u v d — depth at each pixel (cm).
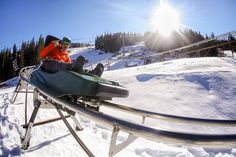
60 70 305
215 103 796
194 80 1049
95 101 298
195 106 781
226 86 951
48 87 327
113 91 263
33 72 400
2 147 375
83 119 638
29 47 8619
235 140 176
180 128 607
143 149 453
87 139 474
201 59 1900
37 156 355
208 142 180
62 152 385
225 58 1888
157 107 785
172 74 1164
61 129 521
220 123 295
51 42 414
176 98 856
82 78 265
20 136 421
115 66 5497
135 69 1691
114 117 235
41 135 463
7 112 645
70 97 297
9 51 7350
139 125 215
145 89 995
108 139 497
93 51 11262
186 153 441
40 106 393
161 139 200
